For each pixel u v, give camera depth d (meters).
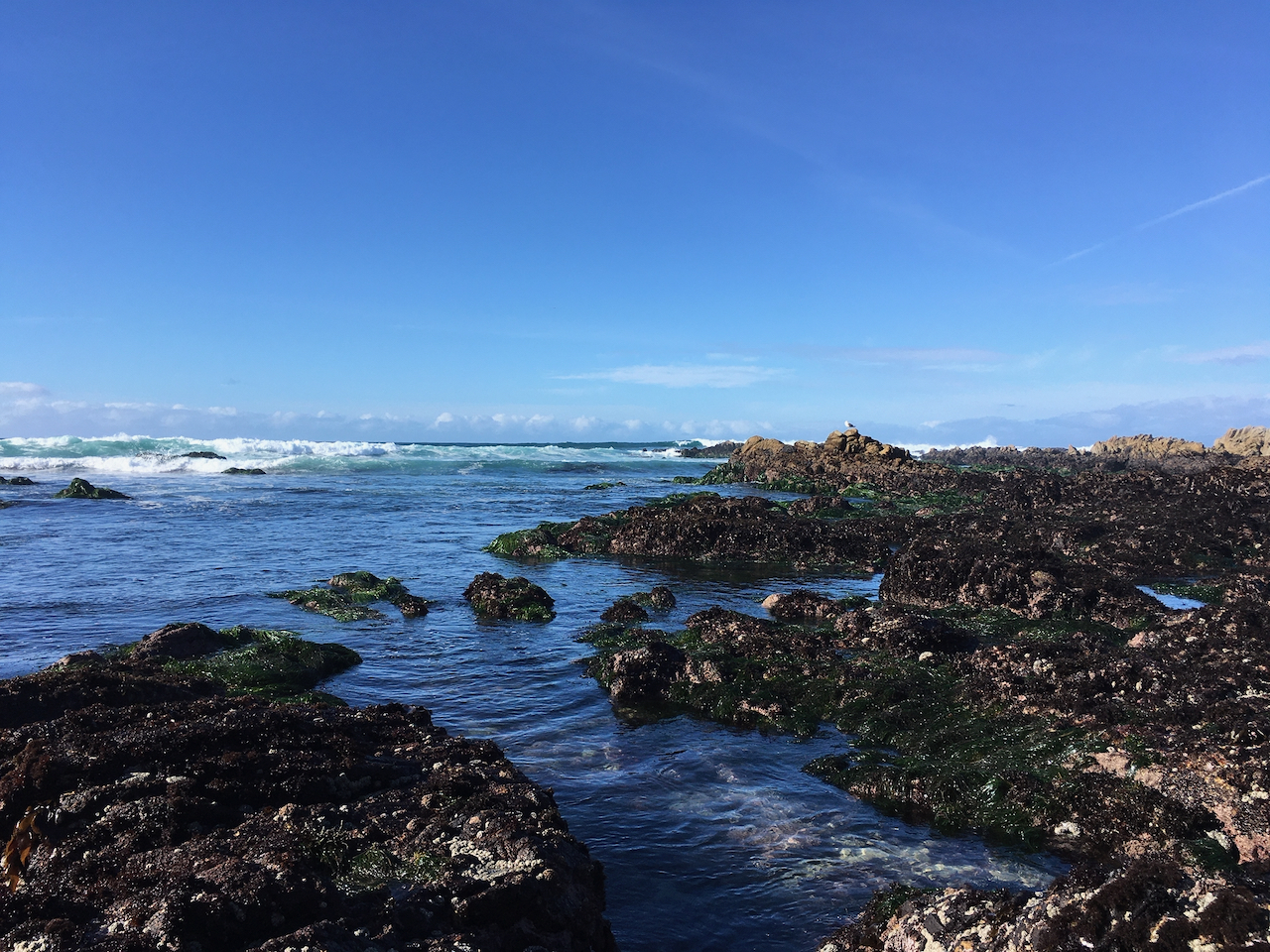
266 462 71.94
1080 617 19.72
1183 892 5.21
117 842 6.96
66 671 11.79
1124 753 10.30
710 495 41.53
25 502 44.09
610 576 27.19
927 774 10.77
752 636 16.83
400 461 78.38
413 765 9.05
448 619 20.66
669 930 8.00
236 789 7.88
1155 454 91.31
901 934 6.45
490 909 6.24
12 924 5.79
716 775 11.53
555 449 126.38
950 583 21.70
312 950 5.16
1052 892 5.82
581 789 10.99
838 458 67.62
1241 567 27.95
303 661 15.63
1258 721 10.26
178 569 26.17
